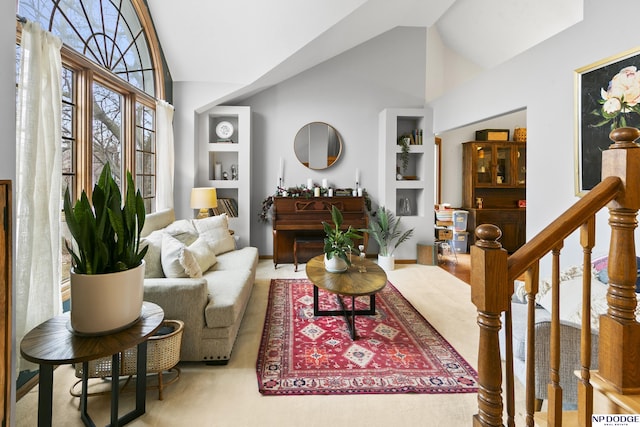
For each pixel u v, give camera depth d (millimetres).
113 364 1461
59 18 2221
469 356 2252
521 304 2070
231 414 1657
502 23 4059
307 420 1619
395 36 5094
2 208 1170
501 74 3354
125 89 3094
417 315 2951
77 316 1332
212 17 3699
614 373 997
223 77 4238
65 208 1332
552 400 1023
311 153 5051
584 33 2449
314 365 2121
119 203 1470
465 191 6012
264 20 3730
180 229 2998
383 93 5113
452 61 5293
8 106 1292
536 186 2920
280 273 4332
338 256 2783
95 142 2723
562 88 2650
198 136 4559
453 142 6078
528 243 967
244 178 4695
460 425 1596
